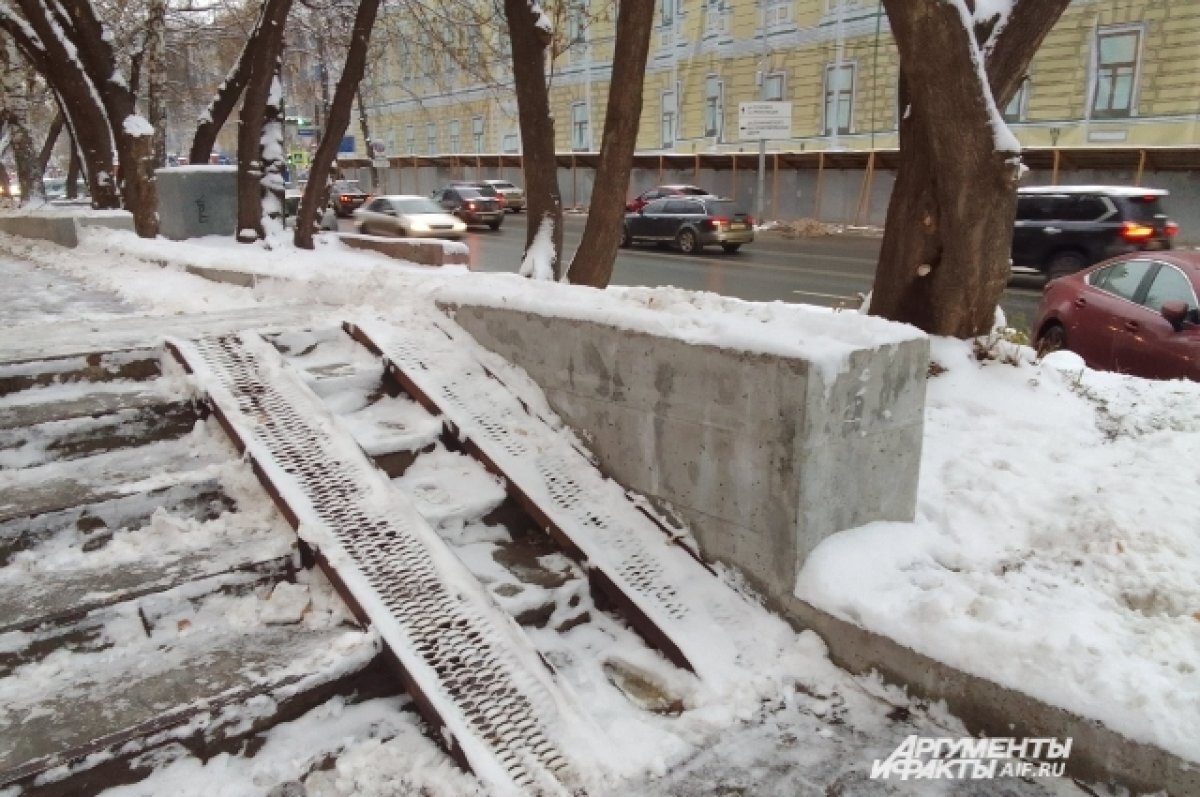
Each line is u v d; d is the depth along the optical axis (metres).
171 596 3.25
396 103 51.53
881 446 3.63
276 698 2.87
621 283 16.56
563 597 3.62
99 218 12.23
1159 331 7.58
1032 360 5.96
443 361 4.94
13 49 24.44
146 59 23.11
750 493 3.54
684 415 3.78
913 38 5.27
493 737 2.81
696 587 3.66
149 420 4.34
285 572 3.52
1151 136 22.69
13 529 3.45
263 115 13.00
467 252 11.19
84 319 5.75
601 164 8.02
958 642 2.94
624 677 3.34
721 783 2.76
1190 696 2.54
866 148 29.03
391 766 2.77
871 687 3.18
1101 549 3.56
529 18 8.70
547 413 4.57
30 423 4.04
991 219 5.81
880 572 3.39
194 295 7.01
